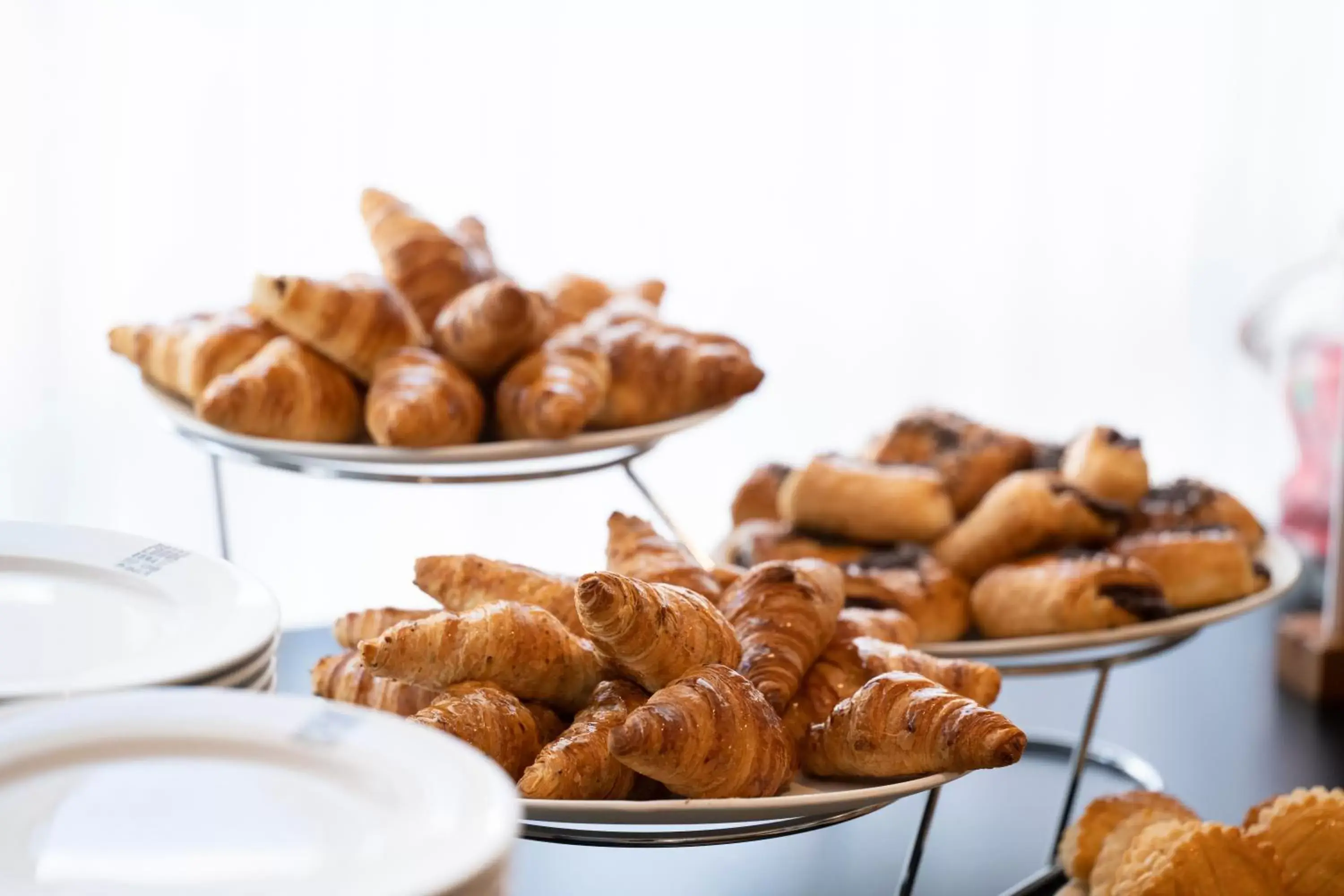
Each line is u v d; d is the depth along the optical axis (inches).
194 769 33.7
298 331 59.5
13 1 80.9
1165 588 62.2
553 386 59.4
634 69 92.9
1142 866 52.2
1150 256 108.1
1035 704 69.4
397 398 58.2
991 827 61.5
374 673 49.2
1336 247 87.0
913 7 99.3
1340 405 70.6
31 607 47.8
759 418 101.3
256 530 88.1
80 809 31.6
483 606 49.9
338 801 32.2
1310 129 108.0
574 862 58.9
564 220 92.6
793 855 59.7
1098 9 104.3
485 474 58.5
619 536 53.5
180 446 85.8
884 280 101.5
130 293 83.9
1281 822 53.8
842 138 98.8
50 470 83.3
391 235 63.1
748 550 63.7
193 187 84.2
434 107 88.0
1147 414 110.0
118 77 82.8
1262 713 69.1
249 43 84.6
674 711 47.9
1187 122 107.1
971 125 102.0
